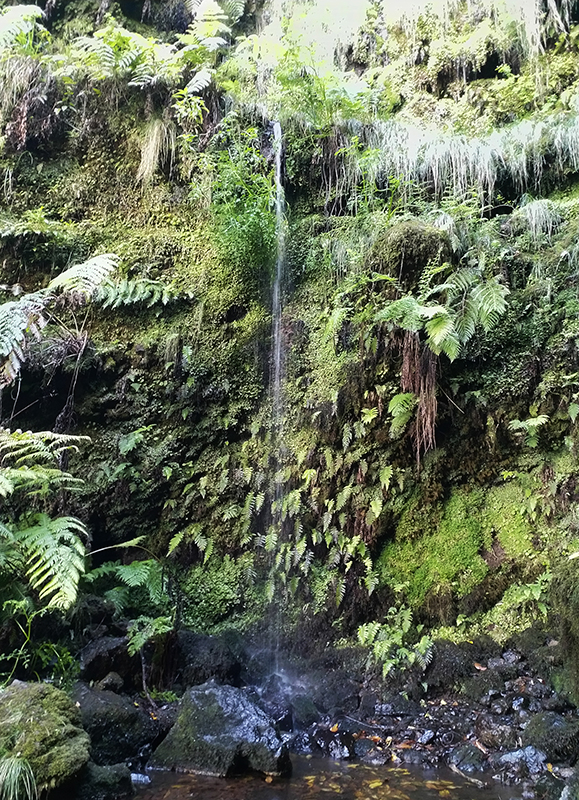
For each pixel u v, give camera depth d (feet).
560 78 20.95
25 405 18.69
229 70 22.70
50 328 19.06
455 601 16.67
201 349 19.75
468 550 16.99
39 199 20.45
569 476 16.37
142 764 12.12
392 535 17.69
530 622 15.65
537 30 21.35
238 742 12.01
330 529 17.78
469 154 19.93
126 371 19.56
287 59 21.99
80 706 12.21
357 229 19.51
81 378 19.25
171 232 20.63
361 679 15.48
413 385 17.08
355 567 17.42
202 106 20.63
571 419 16.47
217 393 19.49
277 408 19.47
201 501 18.93
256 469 19.07
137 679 14.62
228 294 20.10
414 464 17.74
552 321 16.93
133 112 21.36
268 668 16.78
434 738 13.15
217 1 26.40
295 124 21.42
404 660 15.38
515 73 21.90
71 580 12.65
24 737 10.18
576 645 13.37
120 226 20.62
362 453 17.87
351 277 18.44
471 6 22.68
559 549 15.94
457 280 16.42
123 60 20.89
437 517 17.51
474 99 22.00
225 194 19.72
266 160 20.99
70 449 18.67
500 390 17.15
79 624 15.43
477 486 17.58
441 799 10.68
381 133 21.08
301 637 17.16
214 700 12.76
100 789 10.39
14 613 13.69
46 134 20.75
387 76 23.38
